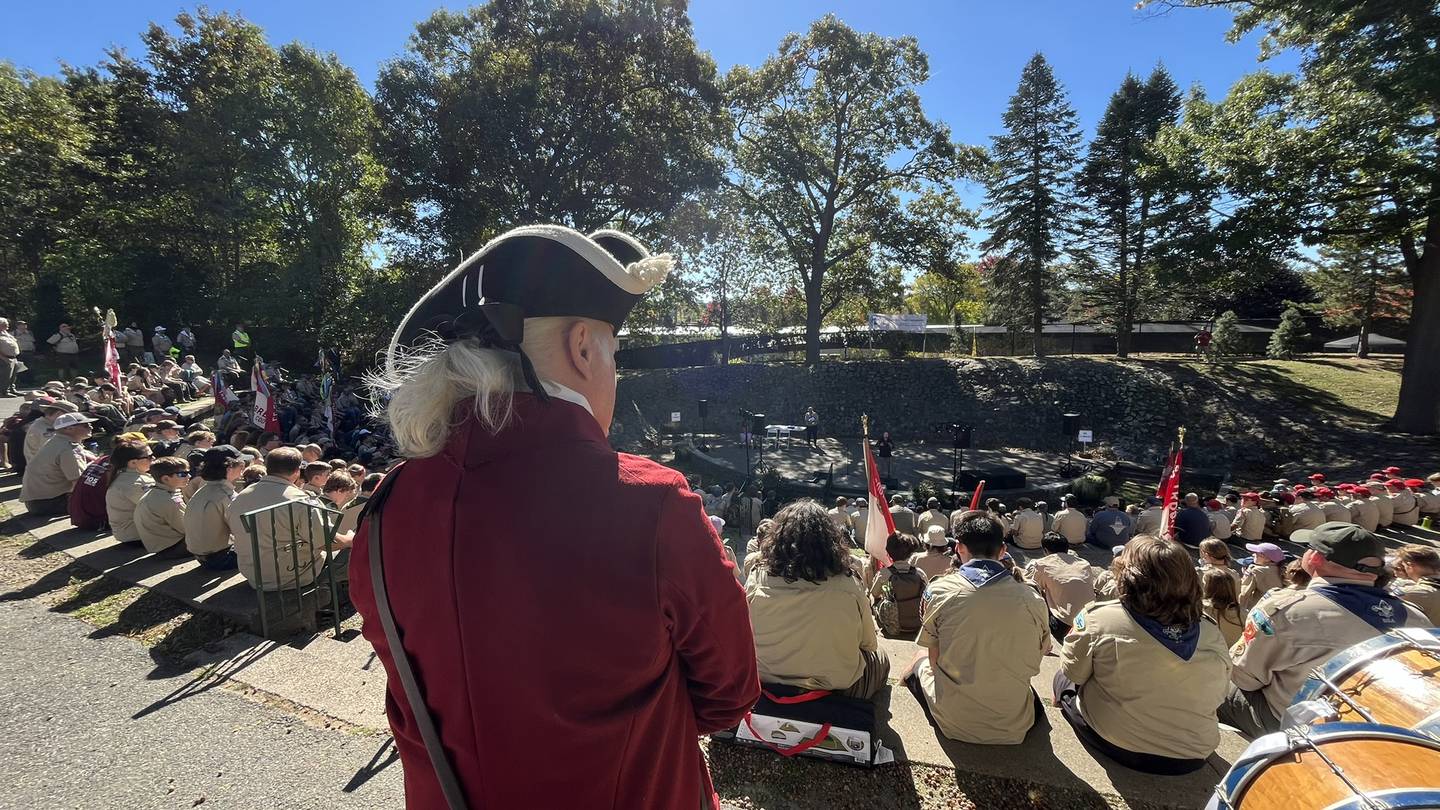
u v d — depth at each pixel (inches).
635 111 973.8
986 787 106.1
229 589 178.4
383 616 33.4
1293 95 663.8
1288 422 823.1
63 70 1326.3
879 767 110.7
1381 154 599.8
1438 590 167.2
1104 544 414.0
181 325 1131.9
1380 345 1258.0
